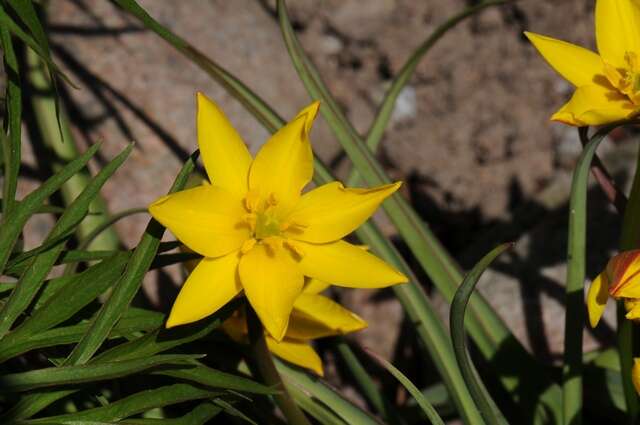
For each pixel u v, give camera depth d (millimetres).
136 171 600
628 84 427
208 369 412
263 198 409
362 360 622
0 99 449
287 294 395
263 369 441
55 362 416
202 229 399
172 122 617
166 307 578
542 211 653
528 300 595
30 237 567
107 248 542
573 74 438
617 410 532
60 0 632
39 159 580
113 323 396
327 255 407
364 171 520
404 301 510
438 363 500
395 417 527
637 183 443
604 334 576
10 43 427
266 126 495
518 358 521
